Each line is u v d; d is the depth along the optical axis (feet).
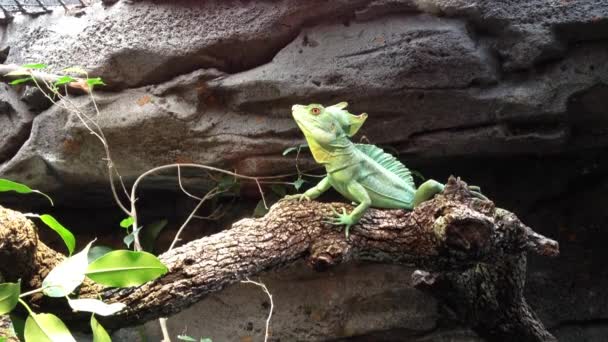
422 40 3.14
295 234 2.12
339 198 3.75
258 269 2.08
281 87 3.28
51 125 3.56
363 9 3.28
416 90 3.17
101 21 3.60
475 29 3.21
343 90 3.22
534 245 2.15
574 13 3.07
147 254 1.74
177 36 3.46
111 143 3.49
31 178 3.71
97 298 1.95
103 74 3.50
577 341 3.72
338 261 2.07
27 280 1.95
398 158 3.40
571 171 3.71
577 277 3.76
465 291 2.83
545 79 3.14
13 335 2.17
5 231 1.84
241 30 3.39
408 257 2.16
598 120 3.26
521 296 2.86
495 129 3.22
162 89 3.46
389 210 2.27
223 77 3.41
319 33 3.36
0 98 3.76
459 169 3.69
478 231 1.95
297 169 3.36
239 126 3.42
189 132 3.45
